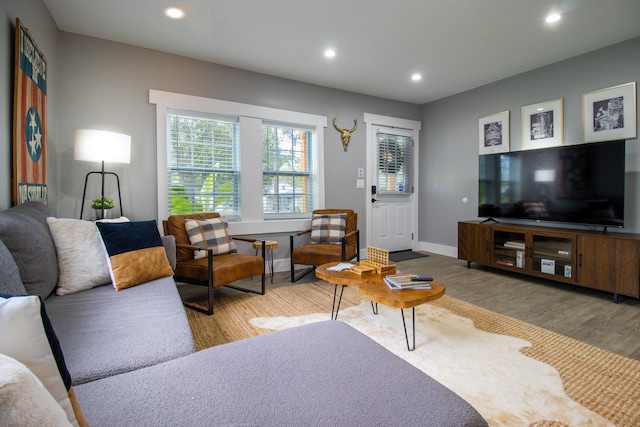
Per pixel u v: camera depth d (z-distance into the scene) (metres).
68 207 2.73
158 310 1.45
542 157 3.33
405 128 4.89
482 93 4.18
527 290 3.00
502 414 1.33
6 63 1.66
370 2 2.33
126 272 1.76
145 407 0.74
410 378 0.87
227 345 1.06
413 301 1.71
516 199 3.58
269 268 3.72
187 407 0.74
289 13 2.46
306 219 3.98
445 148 4.71
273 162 3.80
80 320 1.31
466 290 3.00
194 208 3.31
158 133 3.07
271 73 3.64
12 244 1.34
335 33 2.77
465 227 3.91
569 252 2.97
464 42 2.95
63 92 2.69
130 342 1.14
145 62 3.02
